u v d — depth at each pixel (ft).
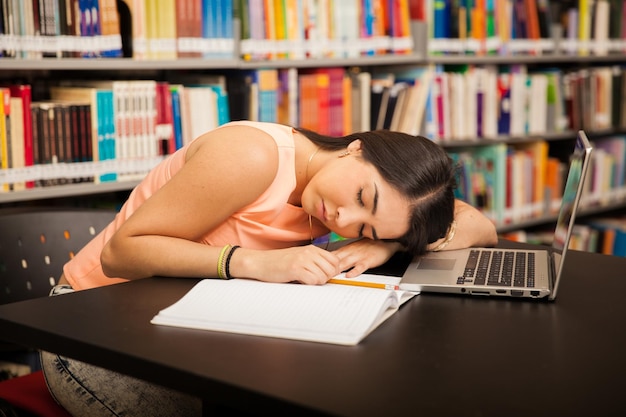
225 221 5.36
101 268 5.57
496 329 4.12
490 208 13.21
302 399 3.16
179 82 10.28
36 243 6.16
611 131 14.99
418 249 5.33
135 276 5.11
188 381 3.45
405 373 3.46
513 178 13.47
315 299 4.34
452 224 5.82
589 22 14.46
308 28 10.35
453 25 12.23
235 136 5.11
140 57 8.81
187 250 4.91
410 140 5.20
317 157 5.39
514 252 5.67
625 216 16.21
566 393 3.28
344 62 10.77
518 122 13.51
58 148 8.36
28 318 4.16
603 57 14.65
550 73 14.14
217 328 3.98
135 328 4.02
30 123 8.12
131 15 8.73
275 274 4.72
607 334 4.07
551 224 14.82
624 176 15.44
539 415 3.06
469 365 3.58
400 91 11.52
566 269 5.44
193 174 4.99
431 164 5.14
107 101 8.64
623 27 15.05
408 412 3.06
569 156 14.90
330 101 10.74
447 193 5.27
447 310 4.48
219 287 4.58
